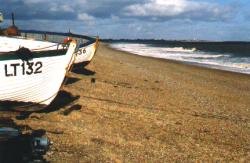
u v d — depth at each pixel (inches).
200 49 3693.4
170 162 365.4
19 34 704.4
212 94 791.7
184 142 432.1
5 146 267.1
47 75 471.5
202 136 463.2
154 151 390.3
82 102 566.3
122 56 1867.6
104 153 367.6
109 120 488.1
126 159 359.6
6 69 445.4
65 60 477.4
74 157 347.3
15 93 464.4
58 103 542.9
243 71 1411.2
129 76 935.7
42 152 287.3
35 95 477.4
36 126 429.7
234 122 552.1
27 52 447.2
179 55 2463.1
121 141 409.7
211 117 568.1
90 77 824.9
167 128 480.1
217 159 389.7
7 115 463.2
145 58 1886.1
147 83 846.5
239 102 727.1
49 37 905.5
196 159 382.3
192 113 580.4
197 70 1366.9
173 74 1143.6
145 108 576.7
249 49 3718.0
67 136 403.9
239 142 454.3
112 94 656.4
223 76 1205.7
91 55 868.0
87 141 396.2
